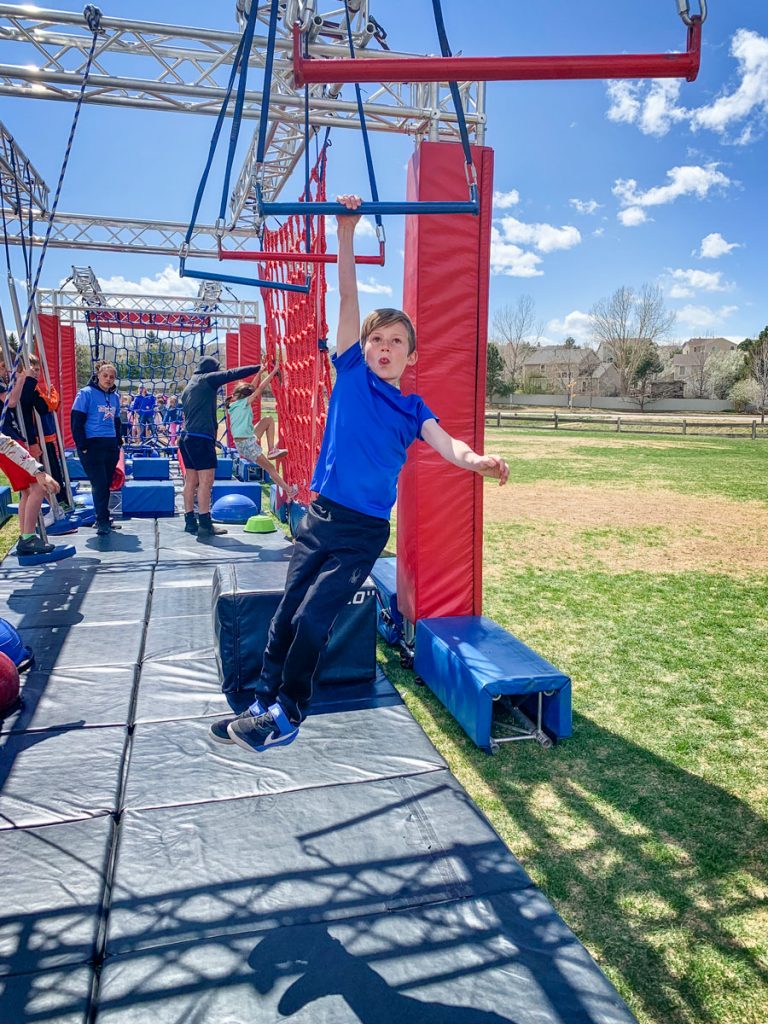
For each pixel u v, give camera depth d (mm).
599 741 3799
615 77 2537
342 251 2752
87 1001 1970
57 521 8109
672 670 4824
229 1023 1925
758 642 5402
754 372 59219
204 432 7832
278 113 5789
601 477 15633
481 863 2631
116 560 6879
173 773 3168
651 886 2676
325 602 2369
